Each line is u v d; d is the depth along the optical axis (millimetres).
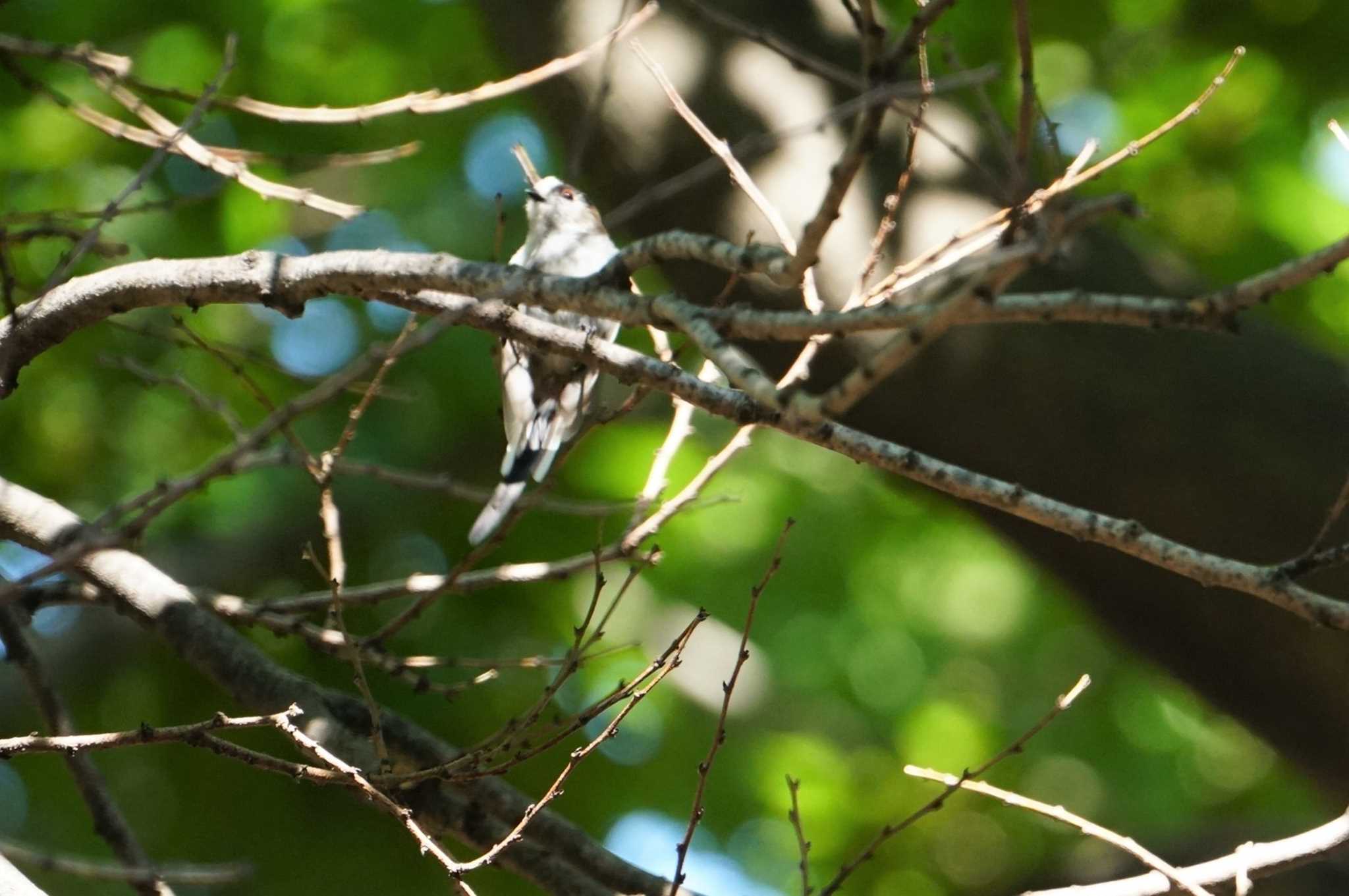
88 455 12758
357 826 12375
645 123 9445
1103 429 8438
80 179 12344
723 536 14812
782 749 13891
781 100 9383
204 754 12461
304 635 6992
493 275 5199
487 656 12570
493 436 13695
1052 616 15102
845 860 13375
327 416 13281
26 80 6520
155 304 5766
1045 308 3818
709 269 9312
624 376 5266
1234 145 12500
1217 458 8328
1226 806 14344
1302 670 8383
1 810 12719
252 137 12844
